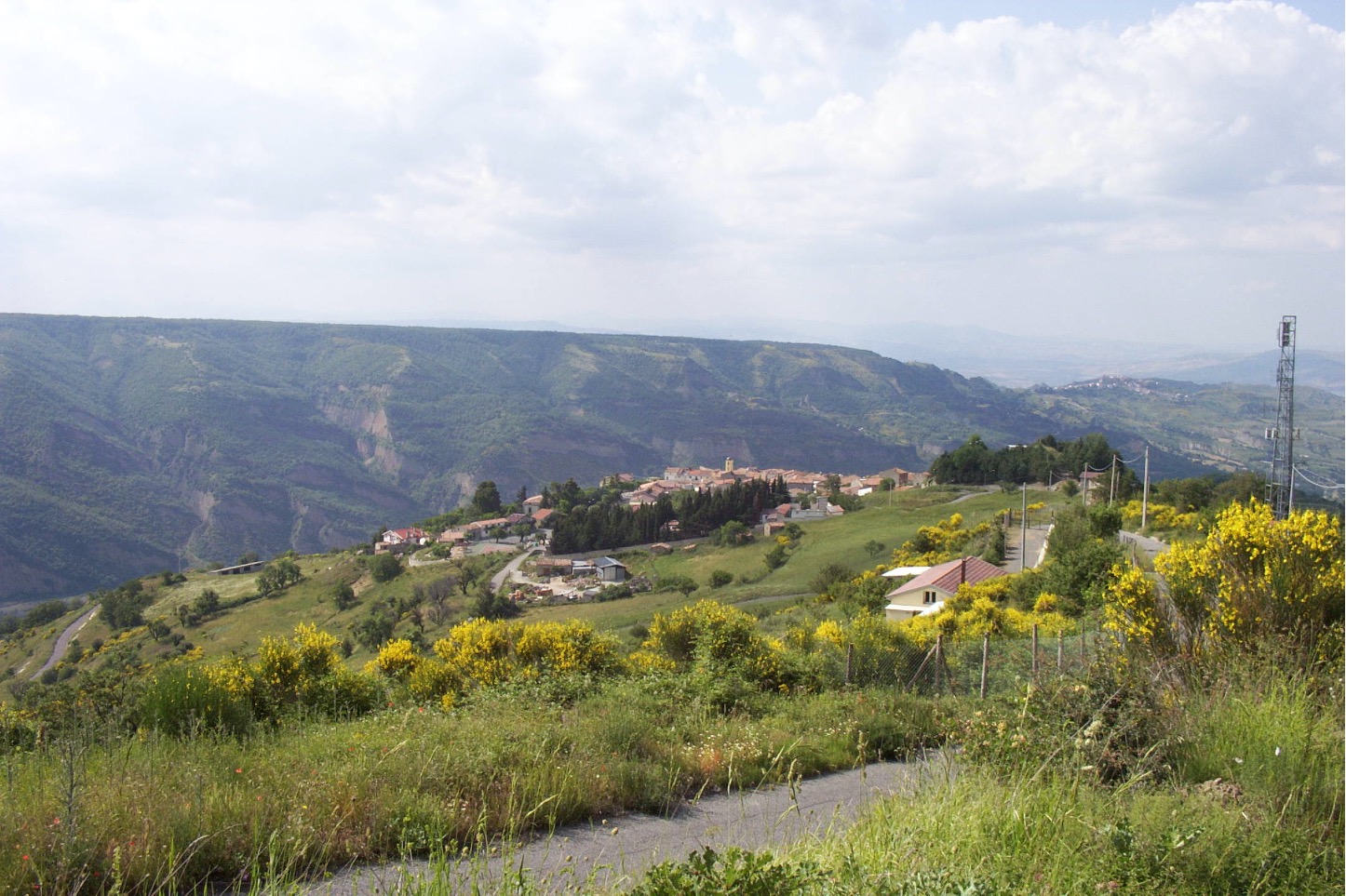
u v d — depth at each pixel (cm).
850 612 3325
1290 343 3119
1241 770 509
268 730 877
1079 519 3950
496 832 551
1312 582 707
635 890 352
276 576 10019
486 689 1180
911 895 349
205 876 449
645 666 1473
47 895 393
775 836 548
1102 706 588
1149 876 385
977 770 552
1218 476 5906
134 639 8212
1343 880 387
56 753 584
